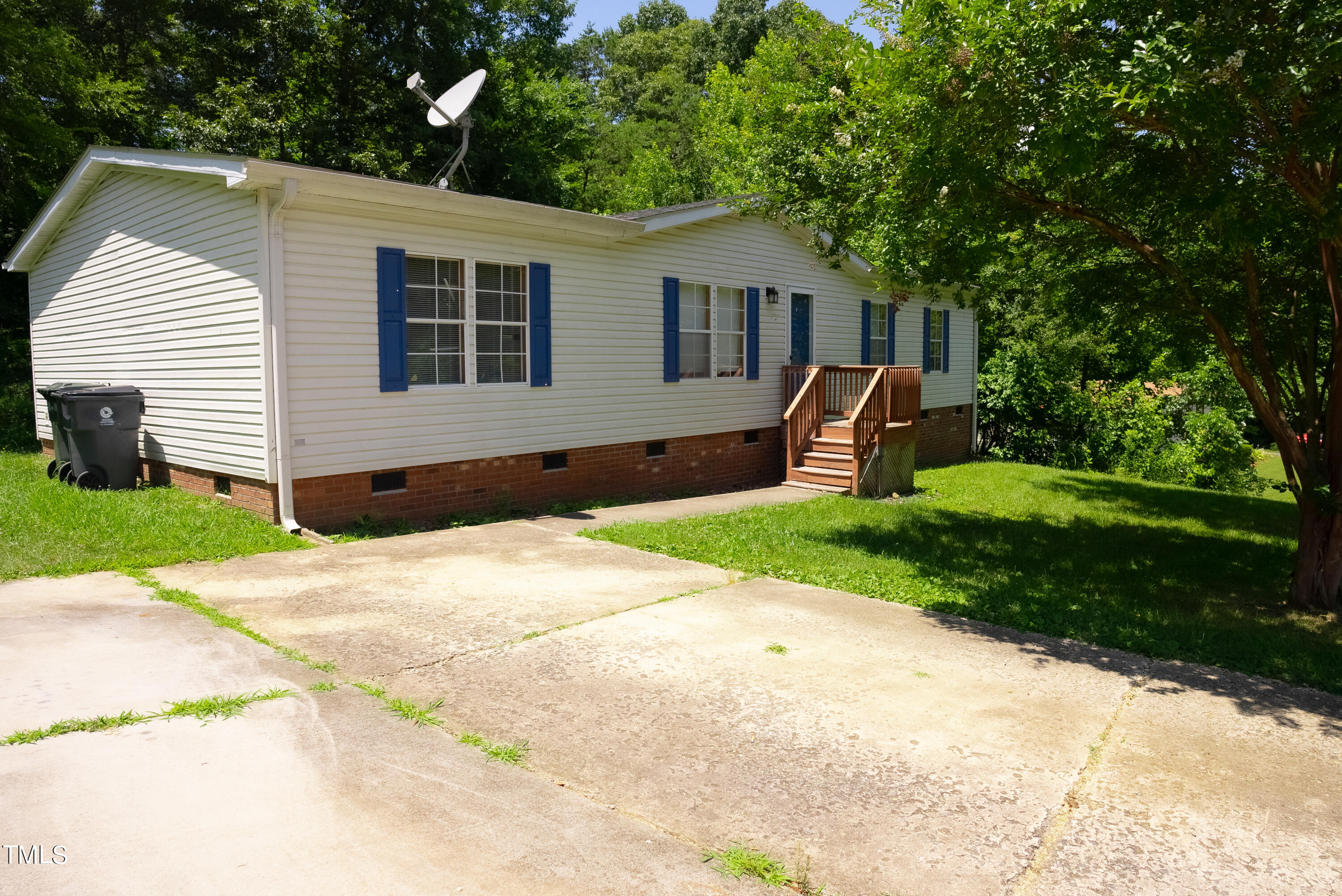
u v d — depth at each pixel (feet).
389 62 76.07
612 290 37.01
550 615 18.69
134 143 69.67
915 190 22.00
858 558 25.75
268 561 23.21
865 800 10.93
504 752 11.88
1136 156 21.68
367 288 28.25
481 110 81.15
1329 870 9.64
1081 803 11.05
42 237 41.42
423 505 30.68
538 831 9.91
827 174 26.23
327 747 11.78
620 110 158.92
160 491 31.60
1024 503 41.39
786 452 45.85
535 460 34.58
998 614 20.04
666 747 12.29
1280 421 22.75
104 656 14.92
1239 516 40.45
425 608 18.92
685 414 41.27
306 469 27.14
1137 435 64.59
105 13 69.82
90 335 38.58
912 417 44.09
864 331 53.06
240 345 27.25
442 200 28.58
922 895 8.93
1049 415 67.31
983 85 19.02
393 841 9.52
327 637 16.62
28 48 53.42
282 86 73.10
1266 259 25.73
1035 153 20.11
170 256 30.91
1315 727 13.96
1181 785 11.68
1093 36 18.80
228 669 14.56
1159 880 9.35
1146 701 14.87
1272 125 18.94
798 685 14.93
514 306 33.32
